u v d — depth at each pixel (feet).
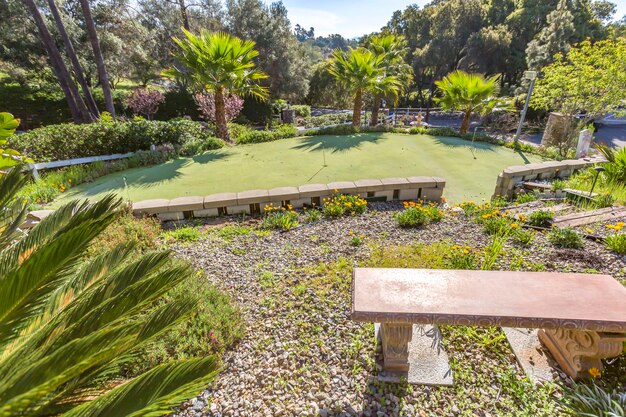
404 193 16.42
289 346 6.47
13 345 3.48
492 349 6.12
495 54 62.44
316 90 82.23
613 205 12.73
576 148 27.09
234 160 24.09
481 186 19.85
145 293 3.87
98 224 3.76
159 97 44.11
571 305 4.88
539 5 61.87
